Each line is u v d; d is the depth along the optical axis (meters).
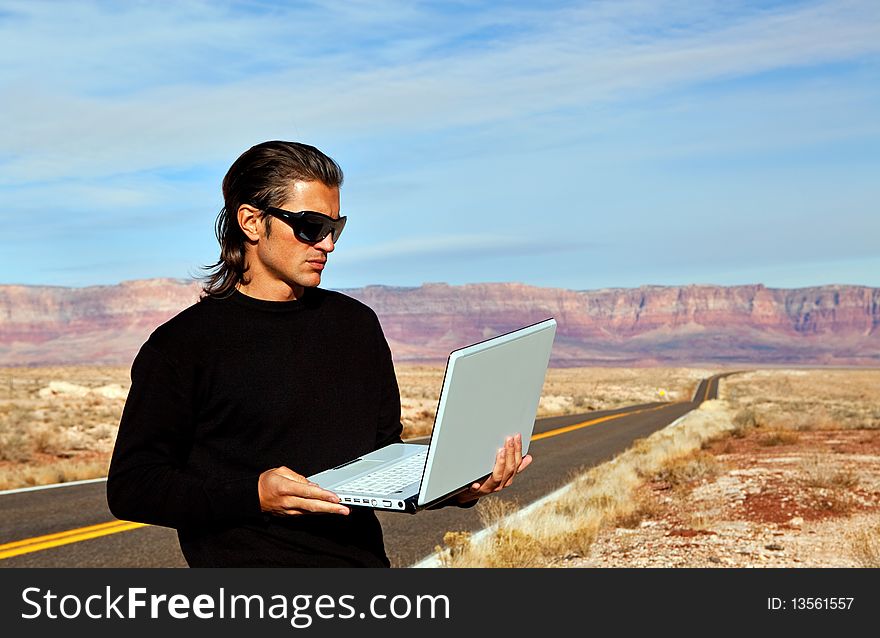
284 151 2.33
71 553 8.47
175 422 2.26
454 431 2.07
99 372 131.00
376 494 2.07
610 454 20.75
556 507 10.70
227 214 2.42
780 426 27.94
